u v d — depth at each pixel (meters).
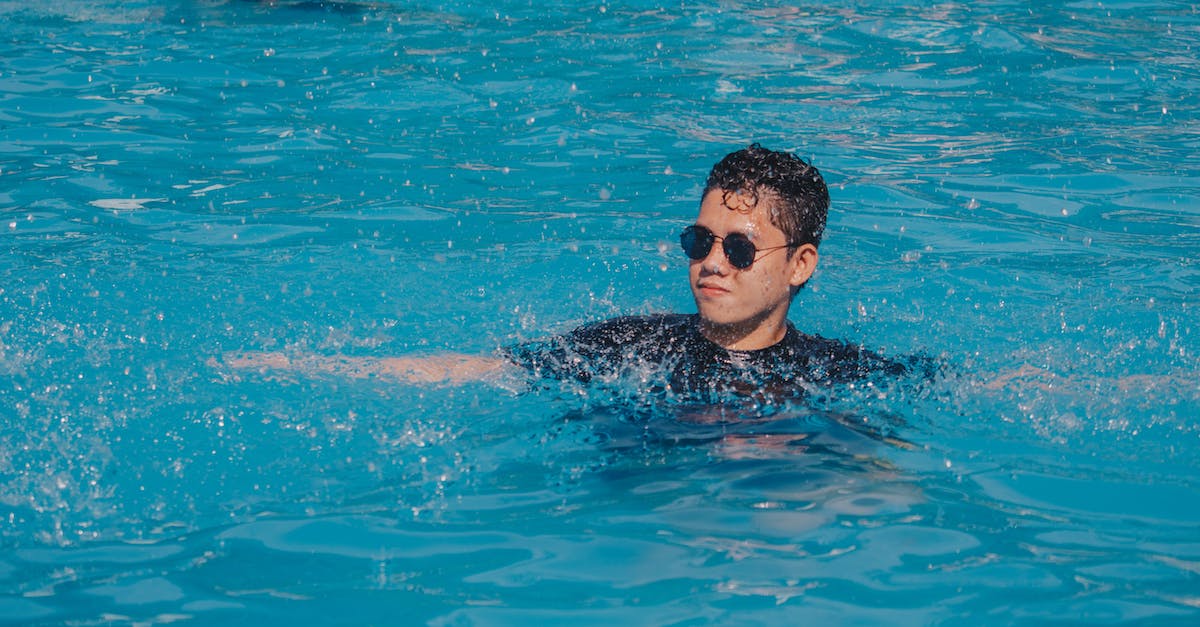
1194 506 4.33
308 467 4.64
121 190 8.17
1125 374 5.62
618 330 5.51
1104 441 4.86
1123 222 7.77
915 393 5.21
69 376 5.38
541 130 9.56
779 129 9.62
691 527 4.15
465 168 8.77
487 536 4.11
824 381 5.22
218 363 5.54
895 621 3.58
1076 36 12.34
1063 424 5.00
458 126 9.67
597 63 11.38
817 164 8.85
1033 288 6.73
